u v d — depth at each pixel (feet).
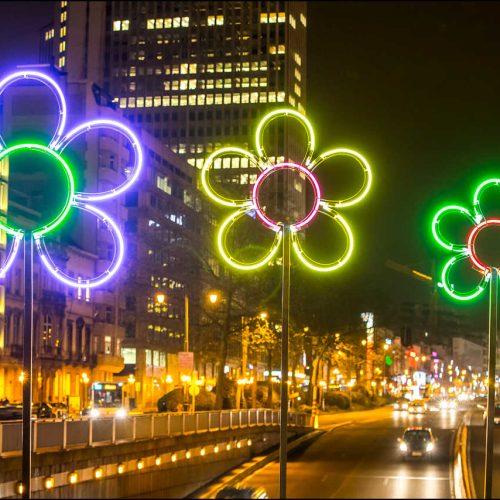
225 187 266.77
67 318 365.61
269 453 201.36
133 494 127.65
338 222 134.51
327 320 313.32
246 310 251.39
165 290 303.27
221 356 247.29
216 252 253.85
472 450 197.36
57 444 125.70
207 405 272.51
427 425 282.97
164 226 447.01
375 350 497.05
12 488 114.93
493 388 124.77
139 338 419.54
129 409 328.90
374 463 176.14
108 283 397.80
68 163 124.67
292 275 279.28
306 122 135.44
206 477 156.46
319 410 394.93
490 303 129.18
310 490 136.56
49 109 393.50
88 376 383.86
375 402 511.40
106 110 415.64
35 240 125.08
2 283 314.96
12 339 325.42
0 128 323.16
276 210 223.71
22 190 353.10
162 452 161.38
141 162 134.31
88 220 393.91
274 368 469.16
